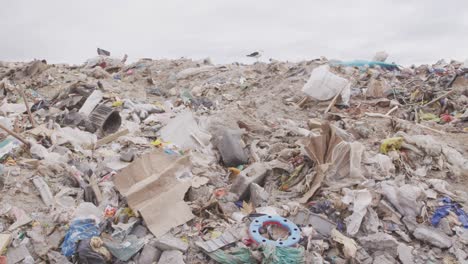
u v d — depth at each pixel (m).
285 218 5.45
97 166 7.20
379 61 18.05
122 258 4.73
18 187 5.94
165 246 4.87
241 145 8.33
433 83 13.15
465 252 5.02
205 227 5.36
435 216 5.59
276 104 12.58
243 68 20.41
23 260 4.70
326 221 5.44
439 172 7.03
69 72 17.78
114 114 10.07
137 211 5.38
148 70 21.89
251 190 6.40
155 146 8.47
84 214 5.53
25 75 17.50
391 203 5.71
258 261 4.59
